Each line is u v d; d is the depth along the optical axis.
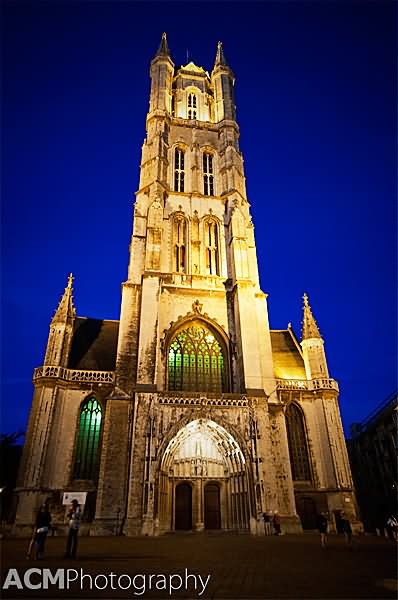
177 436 37.34
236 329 46.06
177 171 59.22
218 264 51.75
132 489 34.06
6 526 34.72
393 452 50.09
